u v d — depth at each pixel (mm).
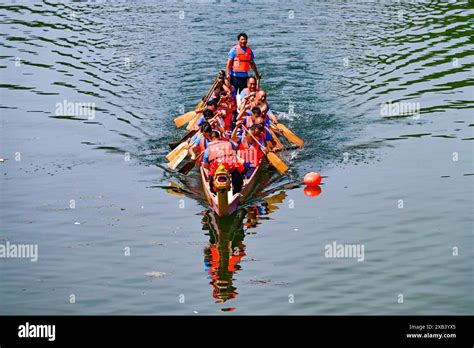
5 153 21234
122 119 23812
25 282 14602
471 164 19906
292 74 27781
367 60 29312
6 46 31469
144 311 13539
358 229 16578
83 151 21422
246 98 21562
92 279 14727
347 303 13680
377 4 38656
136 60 29625
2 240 16250
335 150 21312
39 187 19000
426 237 16078
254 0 39375
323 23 34812
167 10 37469
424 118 23469
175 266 15234
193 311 13539
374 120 23469
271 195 18719
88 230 16766
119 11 37438
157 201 18359
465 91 25734
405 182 18906
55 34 33344
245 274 14867
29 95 25969
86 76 27859
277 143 21359
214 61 29250
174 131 22844
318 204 17969
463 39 31703
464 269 14742
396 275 14602
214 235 16594
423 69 28062
